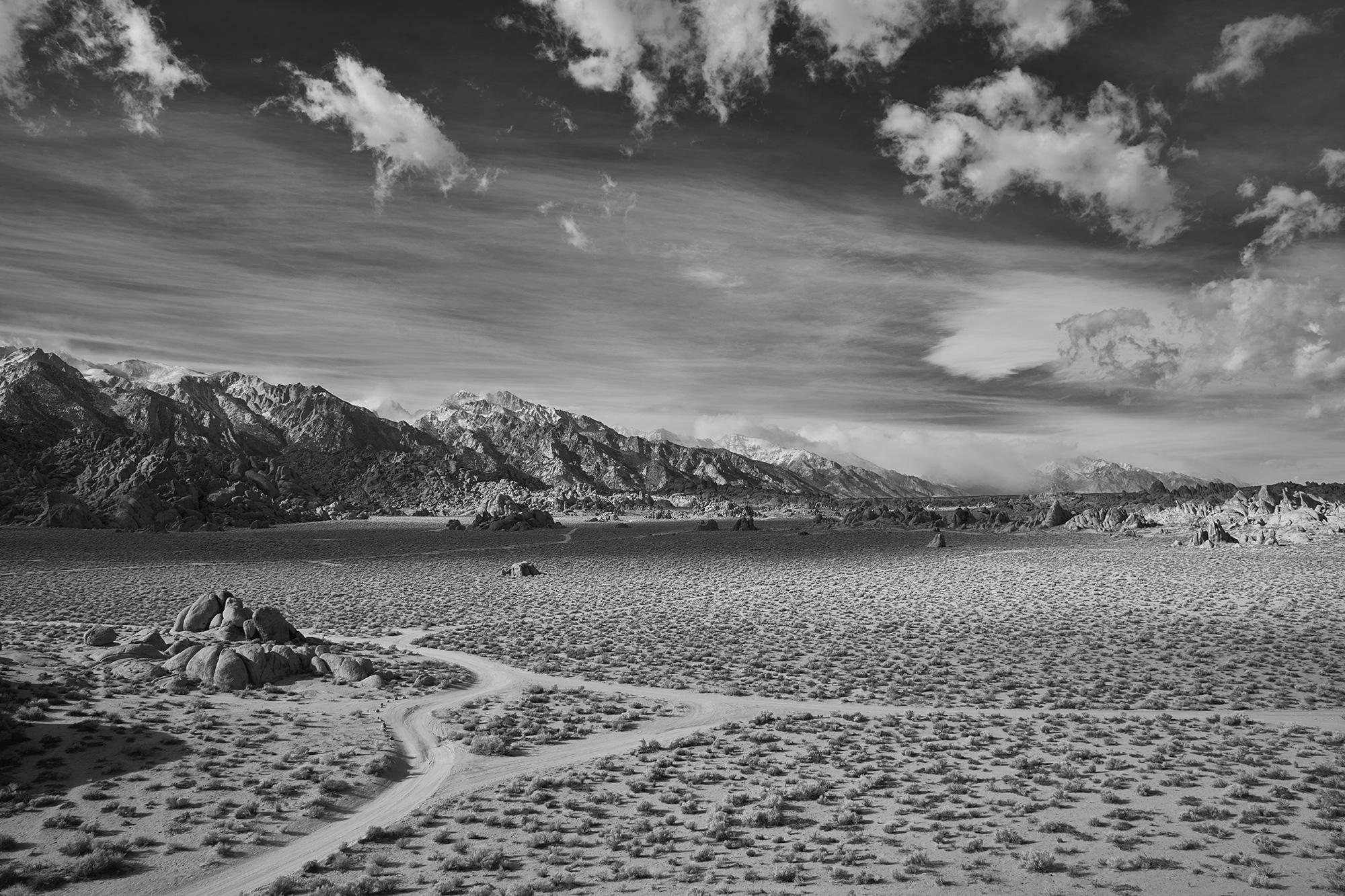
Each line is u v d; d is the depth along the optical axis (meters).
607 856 24.75
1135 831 26.11
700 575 127.75
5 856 24.25
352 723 40.44
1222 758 34.03
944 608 86.12
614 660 58.31
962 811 28.11
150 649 53.03
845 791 30.56
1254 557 136.88
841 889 22.16
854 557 161.88
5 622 70.25
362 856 24.83
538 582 117.81
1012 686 49.38
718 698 46.84
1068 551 166.00
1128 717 41.84
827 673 53.47
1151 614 78.81
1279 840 25.08
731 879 22.84
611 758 35.34
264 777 31.67
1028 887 22.09
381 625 76.12
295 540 199.38
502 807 29.25
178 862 24.19
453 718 41.84
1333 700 44.78
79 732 36.44
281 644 57.31
